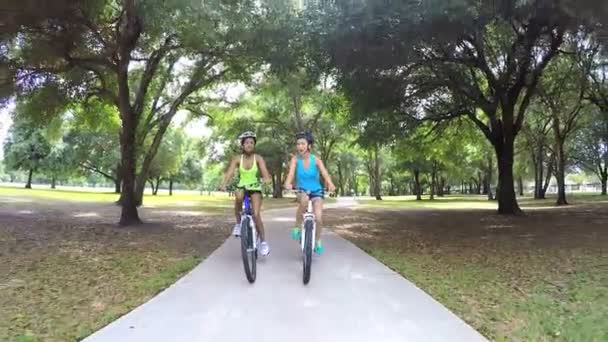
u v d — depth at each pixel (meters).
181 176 75.25
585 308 5.77
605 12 9.39
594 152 50.19
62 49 14.11
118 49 14.99
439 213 23.45
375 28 10.89
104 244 11.18
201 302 5.86
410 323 5.11
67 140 49.31
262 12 14.65
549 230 14.46
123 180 15.92
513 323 5.23
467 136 27.84
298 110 35.53
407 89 17.59
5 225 15.06
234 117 35.97
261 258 8.74
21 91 16.83
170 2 11.54
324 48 12.16
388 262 8.83
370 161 65.50
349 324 5.06
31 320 5.30
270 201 41.47
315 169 7.32
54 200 31.69
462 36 13.31
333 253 9.59
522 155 49.31
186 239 12.30
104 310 5.66
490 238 12.64
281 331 4.85
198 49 15.53
